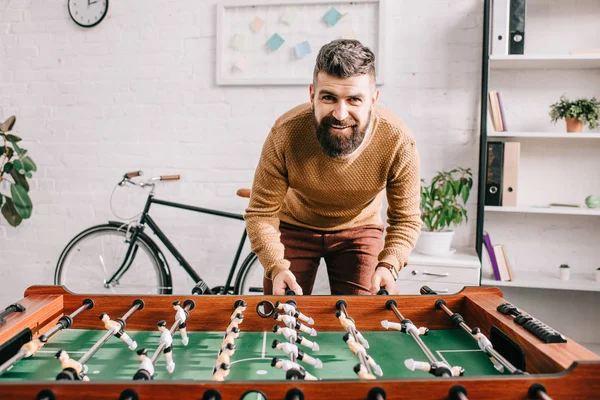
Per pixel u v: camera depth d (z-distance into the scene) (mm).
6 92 3092
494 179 2471
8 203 2859
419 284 2404
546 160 2678
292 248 1832
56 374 973
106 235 3094
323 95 1238
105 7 2957
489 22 2543
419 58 2730
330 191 1561
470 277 2359
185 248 2984
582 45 2605
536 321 1011
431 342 1154
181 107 2949
